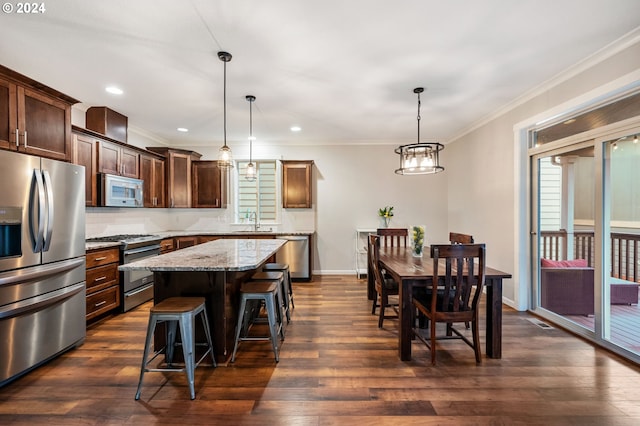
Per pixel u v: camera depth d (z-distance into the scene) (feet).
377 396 6.05
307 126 14.49
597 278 8.34
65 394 6.10
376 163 17.78
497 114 12.28
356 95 10.49
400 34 6.84
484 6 5.90
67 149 8.09
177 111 12.22
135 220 14.66
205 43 7.22
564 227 9.74
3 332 6.23
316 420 5.37
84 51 7.55
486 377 6.74
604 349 8.06
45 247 7.06
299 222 17.78
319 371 7.01
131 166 13.00
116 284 10.72
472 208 14.48
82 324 8.32
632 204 7.69
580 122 8.96
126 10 5.99
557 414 5.50
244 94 10.42
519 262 11.06
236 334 7.55
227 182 17.69
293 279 16.29
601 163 8.18
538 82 9.39
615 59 7.38
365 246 17.02
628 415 5.47
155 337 7.51
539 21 6.36
